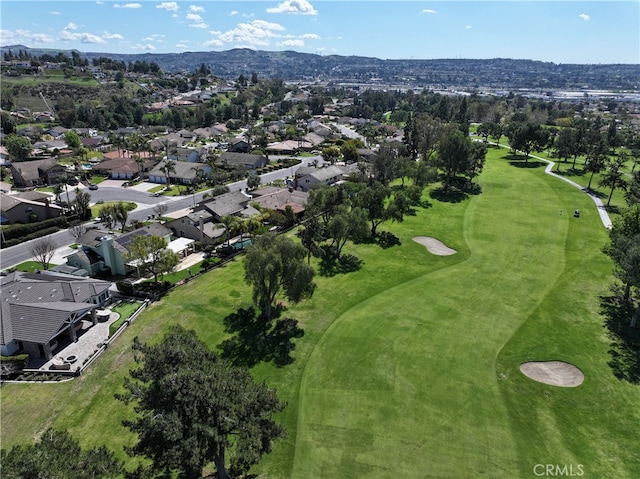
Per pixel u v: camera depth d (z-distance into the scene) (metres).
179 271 67.06
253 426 26.67
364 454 33.56
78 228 78.56
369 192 80.38
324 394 40.19
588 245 76.75
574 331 50.09
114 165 129.75
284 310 55.22
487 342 48.25
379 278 64.81
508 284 62.25
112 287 61.28
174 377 23.98
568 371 43.50
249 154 144.75
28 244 77.50
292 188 110.75
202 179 122.69
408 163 113.38
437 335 49.47
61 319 46.34
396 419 37.06
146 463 32.53
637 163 143.88
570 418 37.25
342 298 58.53
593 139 152.75
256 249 50.06
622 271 52.12
